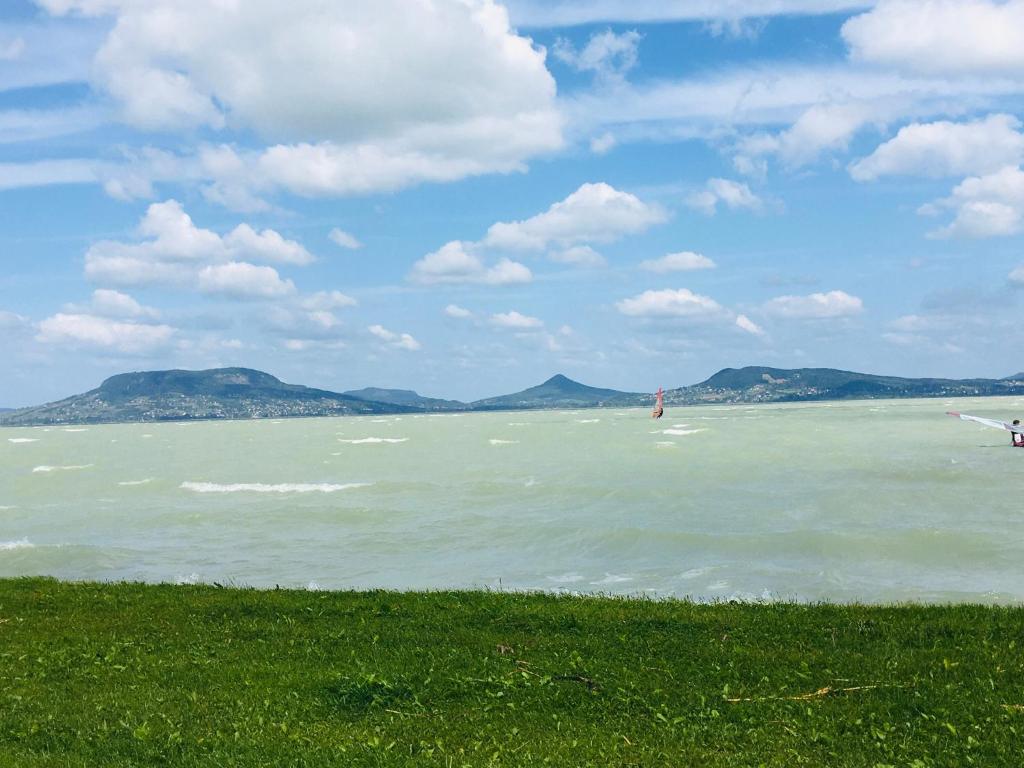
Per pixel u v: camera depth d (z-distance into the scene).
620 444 120.69
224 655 16.88
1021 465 72.88
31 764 10.84
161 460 115.25
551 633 18.39
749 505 52.22
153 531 48.78
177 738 11.67
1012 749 11.31
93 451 146.12
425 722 12.75
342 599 22.70
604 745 11.72
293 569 36.84
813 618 19.14
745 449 102.31
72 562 39.59
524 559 37.66
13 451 153.00
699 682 14.66
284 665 15.98
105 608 21.97
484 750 11.54
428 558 38.47
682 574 33.66
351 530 46.66
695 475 71.56
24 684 14.79
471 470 82.94
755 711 13.13
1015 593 29.12
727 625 18.56
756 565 34.88
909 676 14.60
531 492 61.06
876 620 18.67
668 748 11.67
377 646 17.41
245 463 104.12
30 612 21.66
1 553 41.91
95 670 15.69
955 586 30.47
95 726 12.42
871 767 10.94
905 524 43.22
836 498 54.06
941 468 71.75
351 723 12.77
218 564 38.47
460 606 21.44
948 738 11.82
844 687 14.22
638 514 49.47
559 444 126.62
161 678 15.18
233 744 11.65
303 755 11.22
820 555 36.41
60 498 68.81
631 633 18.19
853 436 125.69
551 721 12.84
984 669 14.72
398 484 68.19
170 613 21.11
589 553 38.41
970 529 41.19
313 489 67.62
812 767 10.99
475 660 16.16
